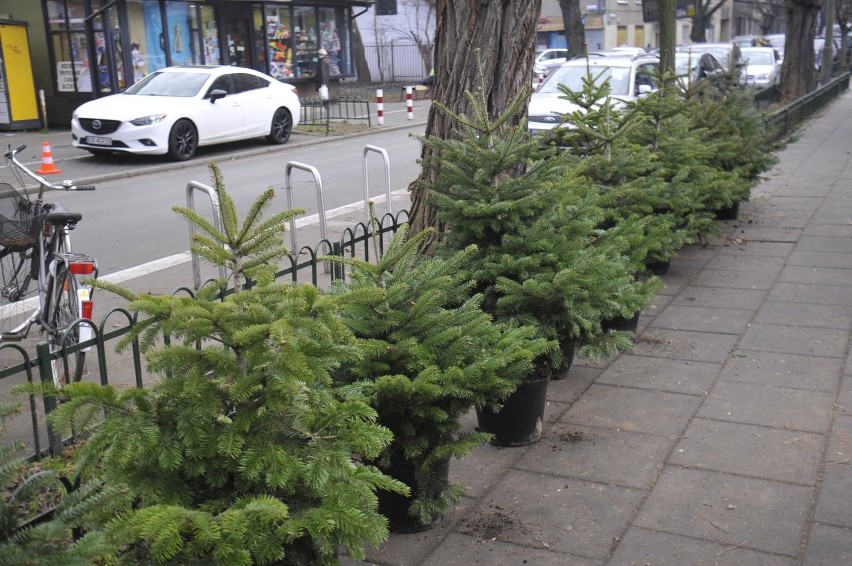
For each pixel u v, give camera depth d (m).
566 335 5.32
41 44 22.61
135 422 2.77
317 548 2.99
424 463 3.86
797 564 3.72
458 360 3.86
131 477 2.82
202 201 12.85
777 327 6.87
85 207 12.48
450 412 3.93
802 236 10.05
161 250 9.84
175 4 23.66
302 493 2.96
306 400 3.02
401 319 3.86
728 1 64.38
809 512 4.12
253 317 2.84
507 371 4.01
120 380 5.81
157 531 2.51
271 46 27.80
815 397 5.48
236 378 2.87
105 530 2.58
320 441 2.97
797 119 20.45
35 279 6.52
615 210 6.63
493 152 4.99
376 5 39.69
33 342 6.77
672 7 13.52
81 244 10.18
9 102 20.84
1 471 2.49
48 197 13.21
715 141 9.36
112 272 8.85
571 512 4.20
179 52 23.95
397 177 15.05
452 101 6.28
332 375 3.81
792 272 8.52
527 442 4.93
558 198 5.26
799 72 26.19
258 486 2.92
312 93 29.66
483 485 4.50
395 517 4.03
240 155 17.83
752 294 7.82
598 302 5.04
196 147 17.11
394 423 3.86
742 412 5.29
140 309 2.78
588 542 3.94
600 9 49.31
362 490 2.93
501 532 4.04
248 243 3.13
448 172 5.23
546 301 4.83
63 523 2.48
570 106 14.45
